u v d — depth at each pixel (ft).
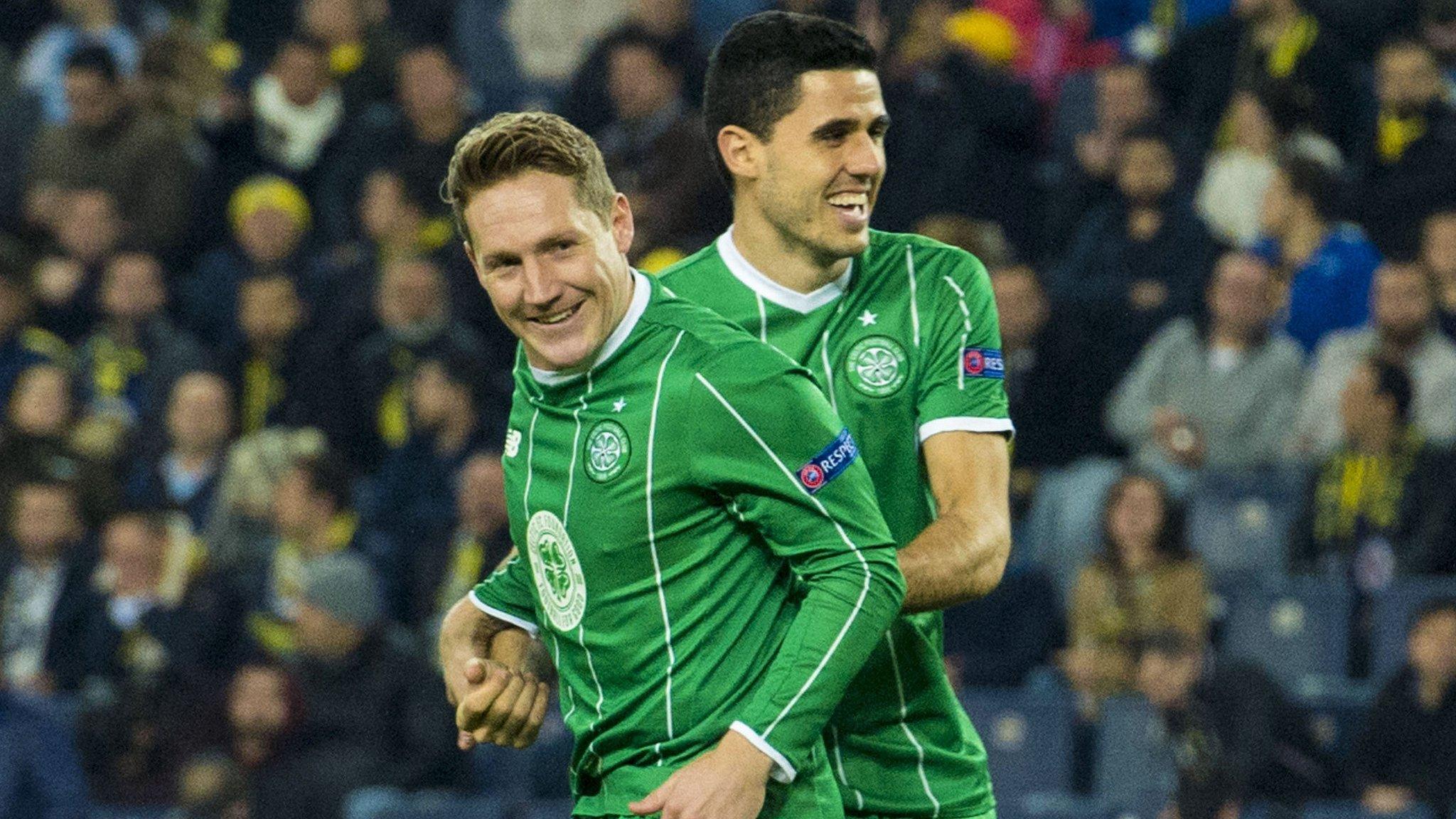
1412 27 119.85
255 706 91.76
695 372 35.27
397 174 120.47
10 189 132.57
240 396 115.75
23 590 104.17
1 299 117.19
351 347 115.96
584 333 35.24
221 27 145.07
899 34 117.60
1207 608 91.50
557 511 36.29
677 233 109.29
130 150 128.98
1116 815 85.35
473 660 37.93
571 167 34.99
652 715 35.96
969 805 41.11
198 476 110.32
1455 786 84.33
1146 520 91.35
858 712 40.32
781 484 35.01
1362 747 86.43
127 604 102.83
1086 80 124.36
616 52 115.14
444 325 114.21
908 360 40.09
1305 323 105.91
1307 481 97.40
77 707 98.43
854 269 40.70
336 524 103.96
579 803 37.70
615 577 35.88
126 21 144.87
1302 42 116.47
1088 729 89.35
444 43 138.31
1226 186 110.93
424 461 107.04
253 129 132.26
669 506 35.40
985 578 38.04
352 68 131.85
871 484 36.24
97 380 117.29
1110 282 110.22
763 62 39.22
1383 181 109.09
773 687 34.81
